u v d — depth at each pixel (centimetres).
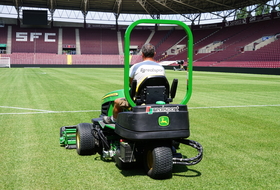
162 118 335
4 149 468
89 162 411
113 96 432
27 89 1377
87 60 5881
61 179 347
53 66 5522
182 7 5534
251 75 3059
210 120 736
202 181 349
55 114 778
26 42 5838
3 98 1069
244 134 594
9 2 5462
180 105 346
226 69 3975
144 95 355
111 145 401
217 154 461
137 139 328
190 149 489
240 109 904
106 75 2738
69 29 6253
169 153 336
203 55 5247
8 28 5881
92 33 6328
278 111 872
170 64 5553
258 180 357
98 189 320
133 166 387
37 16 5784
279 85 1789
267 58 3966
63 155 442
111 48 6184
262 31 4744
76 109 856
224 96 1235
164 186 330
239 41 4959
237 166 407
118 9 5591
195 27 6097
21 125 645
